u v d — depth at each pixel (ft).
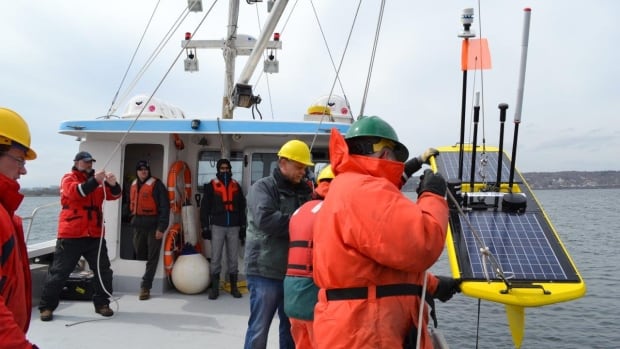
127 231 20.89
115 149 17.80
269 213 11.78
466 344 41.57
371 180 6.57
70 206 16.14
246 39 22.84
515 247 8.02
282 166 12.71
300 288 9.55
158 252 18.48
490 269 7.63
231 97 22.25
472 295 7.33
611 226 155.74
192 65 24.02
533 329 47.67
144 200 18.30
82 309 17.04
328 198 6.91
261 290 12.11
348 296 6.53
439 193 6.92
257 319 12.16
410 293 6.72
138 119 18.28
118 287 19.16
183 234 19.65
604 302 57.67
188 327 15.35
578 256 94.89
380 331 6.38
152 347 13.76
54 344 13.91
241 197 18.88
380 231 6.13
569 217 203.10
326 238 6.70
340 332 6.41
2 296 6.32
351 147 7.43
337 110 21.91
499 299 7.14
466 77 9.25
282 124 18.17
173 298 18.31
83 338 14.38
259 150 20.65
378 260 6.22
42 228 71.77
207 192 18.49
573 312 53.57
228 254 18.65
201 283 18.61
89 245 16.44
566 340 44.52
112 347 13.74
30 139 7.52
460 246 8.10
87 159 16.44
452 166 10.67
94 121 18.65
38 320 15.87
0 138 7.06
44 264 18.74
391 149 7.36
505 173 10.20
